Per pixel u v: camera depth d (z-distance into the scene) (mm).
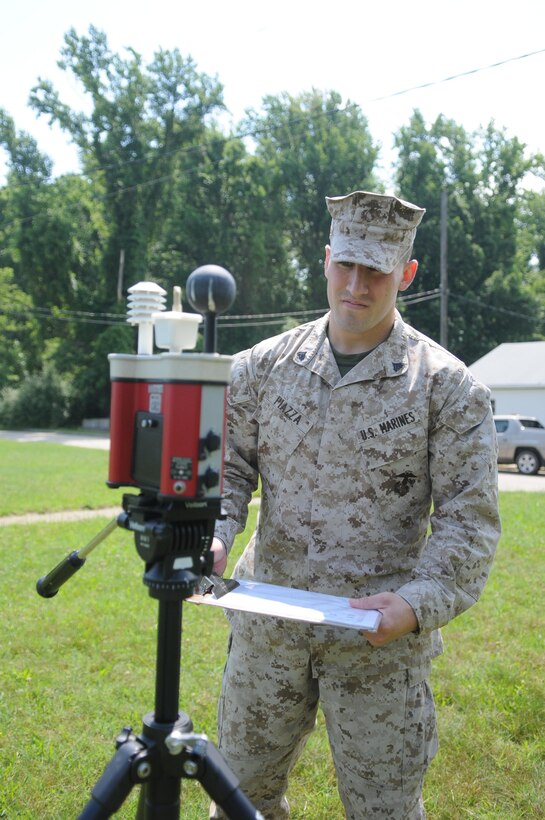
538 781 2957
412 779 1951
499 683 3881
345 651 1932
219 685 3869
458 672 4020
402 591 1745
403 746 1936
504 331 39281
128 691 3783
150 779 1337
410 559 1978
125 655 4301
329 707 1976
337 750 1985
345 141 41031
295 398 1998
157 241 39750
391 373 1920
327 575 1955
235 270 39906
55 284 37469
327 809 2799
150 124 38156
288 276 41438
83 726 3396
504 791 2902
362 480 1935
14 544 7484
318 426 1968
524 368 24781
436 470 1907
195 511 1318
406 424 1902
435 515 1892
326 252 2020
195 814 2744
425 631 1760
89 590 5715
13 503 10367
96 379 37750
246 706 2057
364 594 1944
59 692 3764
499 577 6258
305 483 1983
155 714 1380
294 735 2094
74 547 7352
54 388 39094
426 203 39781
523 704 3590
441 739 3273
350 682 1937
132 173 37250
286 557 2014
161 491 1302
